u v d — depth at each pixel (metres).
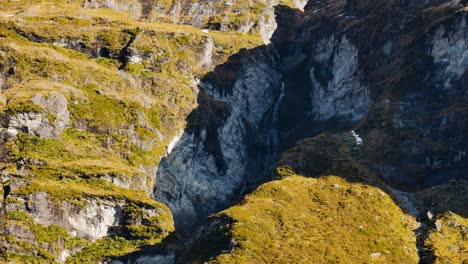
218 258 138.50
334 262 140.12
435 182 178.50
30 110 165.00
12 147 161.50
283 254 141.25
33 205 151.88
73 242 153.38
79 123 174.75
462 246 149.00
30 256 147.25
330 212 157.38
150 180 176.38
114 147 175.62
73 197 156.00
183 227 182.88
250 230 146.62
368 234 150.50
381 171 180.25
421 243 151.12
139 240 157.88
